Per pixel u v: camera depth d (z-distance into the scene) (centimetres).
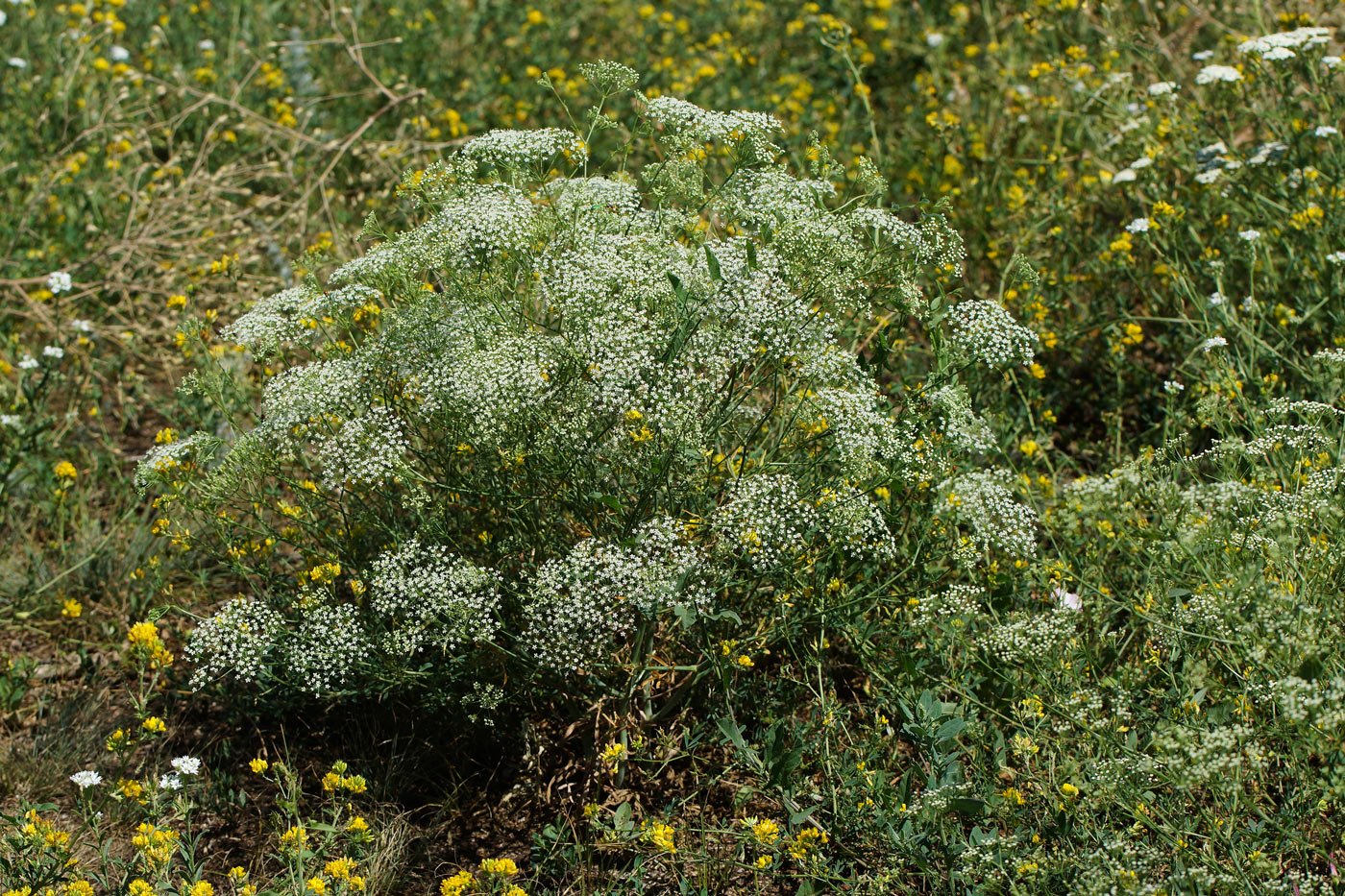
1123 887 271
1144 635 390
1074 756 337
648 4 906
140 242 605
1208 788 321
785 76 781
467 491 344
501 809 374
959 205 612
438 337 344
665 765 367
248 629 339
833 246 344
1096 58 684
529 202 364
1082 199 616
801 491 356
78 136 717
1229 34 649
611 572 312
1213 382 441
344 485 340
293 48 812
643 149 672
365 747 393
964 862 304
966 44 820
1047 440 475
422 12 847
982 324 352
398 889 346
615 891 332
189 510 386
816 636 388
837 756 351
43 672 437
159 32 803
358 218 677
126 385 590
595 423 333
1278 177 543
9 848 342
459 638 330
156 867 307
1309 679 287
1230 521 323
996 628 333
